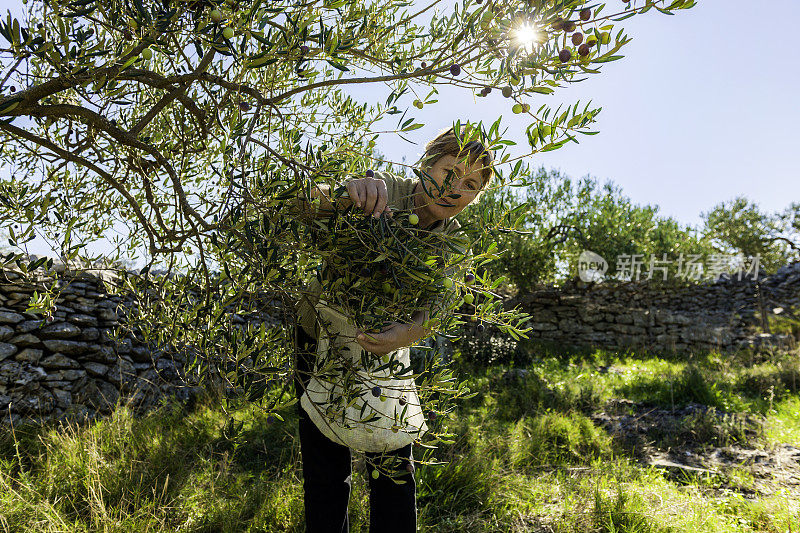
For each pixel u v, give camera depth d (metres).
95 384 4.46
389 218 0.92
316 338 1.40
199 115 1.16
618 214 12.19
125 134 1.04
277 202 0.97
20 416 3.86
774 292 13.02
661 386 6.27
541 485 3.21
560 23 0.82
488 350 8.21
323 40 0.93
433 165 1.16
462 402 5.17
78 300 4.50
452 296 1.05
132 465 3.02
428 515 2.78
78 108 0.99
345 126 1.59
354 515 2.55
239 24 0.86
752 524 2.84
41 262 1.26
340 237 0.92
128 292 1.55
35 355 4.06
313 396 1.42
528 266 10.97
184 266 1.74
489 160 1.08
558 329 12.27
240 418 3.87
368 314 0.97
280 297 1.13
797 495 3.26
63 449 3.25
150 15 0.82
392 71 1.22
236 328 1.13
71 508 2.66
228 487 2.98
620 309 12.28
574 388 5.98
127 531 2.35
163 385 4.87
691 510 2.83
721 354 10.10
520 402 5.52
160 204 1.63
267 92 1.23
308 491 1.52
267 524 2.60
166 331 1.33
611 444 4.30
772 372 6.91
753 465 3.87
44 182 1.49
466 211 4.58
